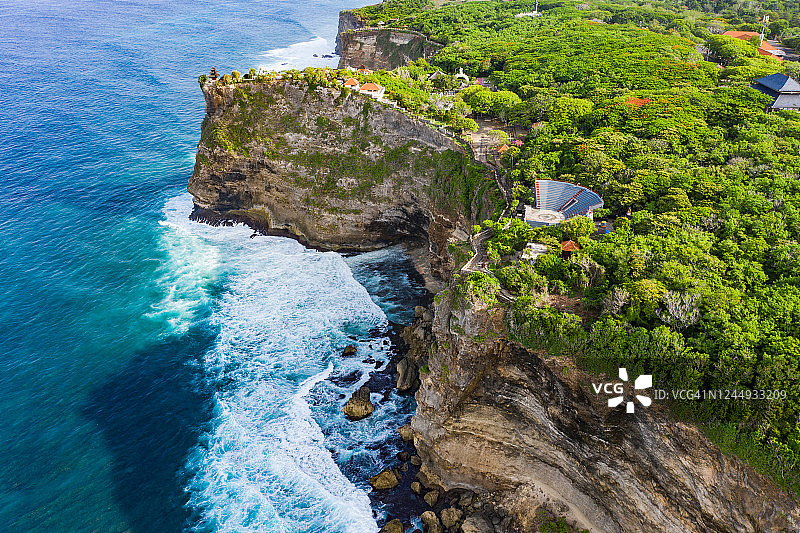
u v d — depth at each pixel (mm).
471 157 102250
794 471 44938
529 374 61719
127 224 119562
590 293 63906
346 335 90562
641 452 53938
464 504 65938
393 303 97688
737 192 77875
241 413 76562
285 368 84000
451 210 101812
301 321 93312
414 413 77000
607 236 72000
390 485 67625
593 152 91688
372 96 116000
